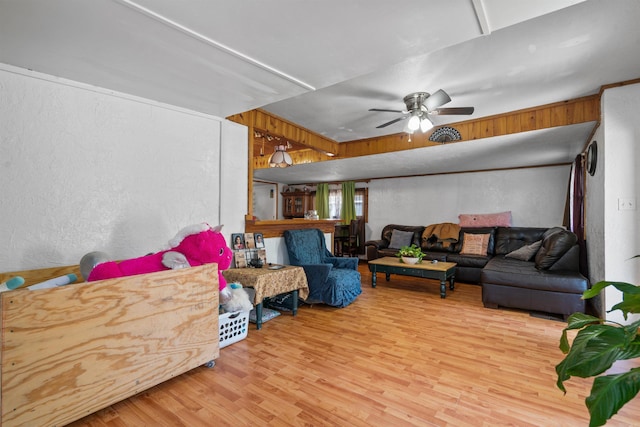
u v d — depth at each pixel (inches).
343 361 87.0
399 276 211.8
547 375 79.9
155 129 99.7
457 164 209.2
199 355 79.4
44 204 79.0
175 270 74.9
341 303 134.3
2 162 73.1
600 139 115.7
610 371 84.1
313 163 206.5
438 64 91.6
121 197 92.5
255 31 60.0
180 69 76.5
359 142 181.3
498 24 57.7
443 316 126.9
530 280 128.4
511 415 63.9
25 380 53.1
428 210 255.6
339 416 63.5
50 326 55.8
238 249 123.1
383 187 278.8
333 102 123.1
